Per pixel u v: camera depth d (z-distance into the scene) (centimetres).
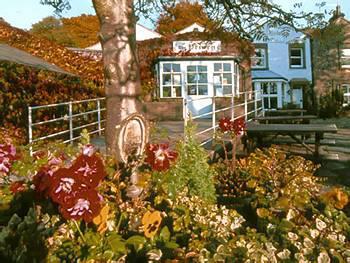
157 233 272
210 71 2361
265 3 695
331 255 230
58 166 297
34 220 233
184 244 283
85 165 234
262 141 1301
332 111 3206
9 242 218
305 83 3509
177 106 2220
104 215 253
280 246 247
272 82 3475
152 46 2408
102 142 1145
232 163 655
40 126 1159
